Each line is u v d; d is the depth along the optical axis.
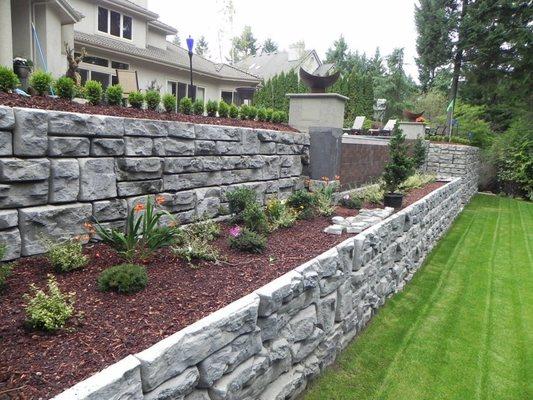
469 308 4.74
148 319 2.01
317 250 3.50
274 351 2.40
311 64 28.33
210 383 1.87
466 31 16.97
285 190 5.53
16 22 8.58
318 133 5.99
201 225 3.68
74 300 2.14
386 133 13.88
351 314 3.66
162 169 3.49
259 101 20.28
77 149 2.76
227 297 2.35
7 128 2.35
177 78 15.93
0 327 1.84
